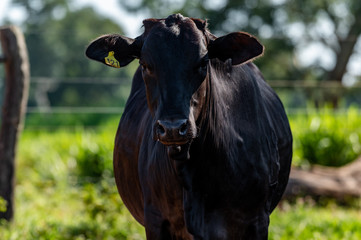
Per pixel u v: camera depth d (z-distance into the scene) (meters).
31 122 40.12
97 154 26.89
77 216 19.92
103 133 29.83
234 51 8.85
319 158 28.14
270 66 69.00
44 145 32.28
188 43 8.10
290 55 68.38
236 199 9.51
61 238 16.62
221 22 69.69
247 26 71.12
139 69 12.60
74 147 28.61
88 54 9.13
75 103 70.12
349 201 23.72
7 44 18.88
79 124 40.62
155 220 9.74
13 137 18.89
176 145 7.90
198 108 8.19
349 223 18.31
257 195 9.74
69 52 69.44
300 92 54.66
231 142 9.37
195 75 8.08
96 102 70.88
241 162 9.48
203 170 9.12
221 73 9.70
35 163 29.70
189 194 8.95
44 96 68.88
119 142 11.59
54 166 27.55
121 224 17.77
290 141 11.74
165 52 8.03
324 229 17.72
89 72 72.94
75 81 23.67
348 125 29.45
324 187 23.73
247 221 9.76
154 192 9.61
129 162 11.00
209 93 8.71
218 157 9.16
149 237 9.88
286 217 19.56
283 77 69.94
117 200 18.53
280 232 17.19
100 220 18.12
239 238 9.78
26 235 16.73
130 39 9.06
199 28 8.75
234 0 69.94
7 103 18.94
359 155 28.39
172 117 7.69
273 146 10.47
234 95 9.74
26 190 24.28
